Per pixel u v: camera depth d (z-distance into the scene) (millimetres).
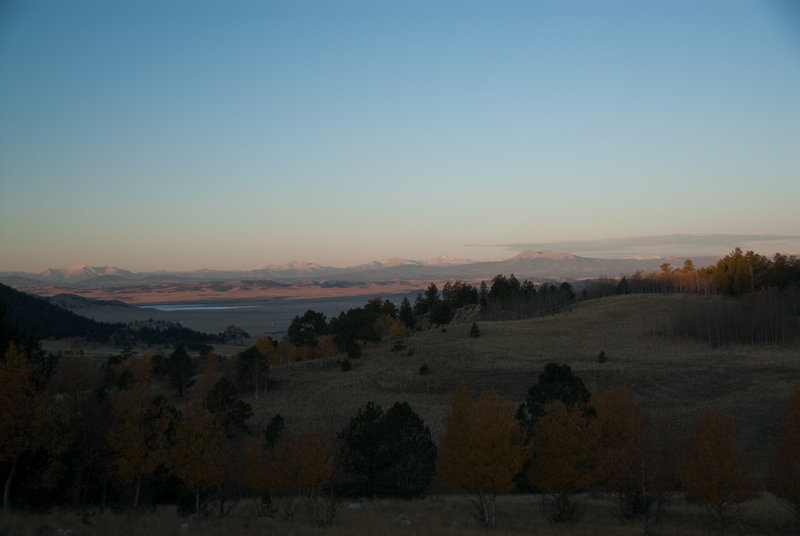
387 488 41031
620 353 93375
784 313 105500
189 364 85125
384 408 69938
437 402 73500
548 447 32281
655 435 41000
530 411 39500
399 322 129250
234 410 56750
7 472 29656
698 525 32562
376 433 40938
